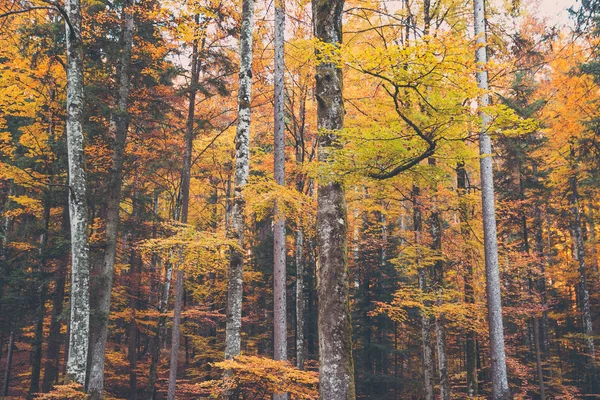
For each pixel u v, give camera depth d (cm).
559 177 2030
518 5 1257
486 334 1435
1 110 1476
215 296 2088
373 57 484
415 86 524
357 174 639
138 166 1603
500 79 1403
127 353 2297
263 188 944
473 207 1461
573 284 2552
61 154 1352
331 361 591
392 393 2078
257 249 2072
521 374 1720
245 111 1095
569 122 1527
